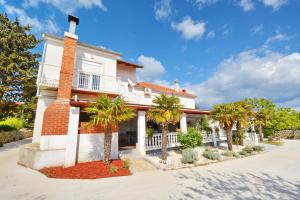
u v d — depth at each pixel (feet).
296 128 107.86
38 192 19.74
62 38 50.31
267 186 22.66
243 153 48.37
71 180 24.57
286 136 107.34
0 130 61.26
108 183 23.65
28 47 71.92
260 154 51.37
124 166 31.37
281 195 19.42
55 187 21.59
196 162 37.27
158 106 38.29
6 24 69.97
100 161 34.17
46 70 47.11
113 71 61.05
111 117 30.07
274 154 50.72
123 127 61.36
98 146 35.76
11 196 18.39
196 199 18.08
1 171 28.40
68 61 40.83
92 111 30.25
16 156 40.52
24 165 32.22
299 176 27.53
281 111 109.19
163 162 35.76
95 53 57.98
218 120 52.60
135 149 42.01
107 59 60.49
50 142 31.22
